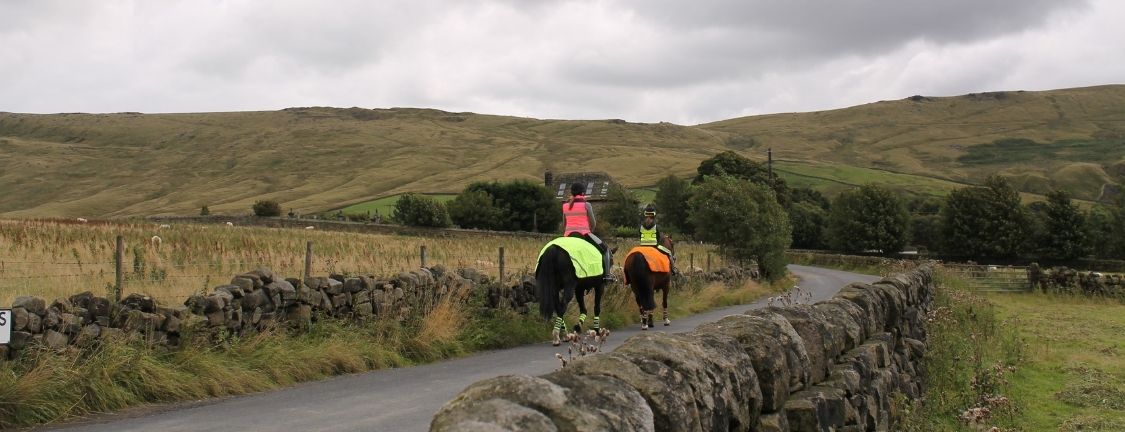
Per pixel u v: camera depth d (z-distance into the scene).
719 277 29.19
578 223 14.58
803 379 5.96
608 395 3.46
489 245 36.59
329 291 12.27
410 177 178.88
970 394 10.20
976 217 72.56
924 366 10.94
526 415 2.92
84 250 19.72
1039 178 188.88
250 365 10.31
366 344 12.05
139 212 147.00
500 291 15.80
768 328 5.68
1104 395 11.62
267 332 10.91
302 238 31.53
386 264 20.92
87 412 8.46
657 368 4.04
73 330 9.07
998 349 15.15
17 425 7.83
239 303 10.88
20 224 27.42
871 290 9.45
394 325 12.81
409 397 9.47
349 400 9.28
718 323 5.67
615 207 79.38
